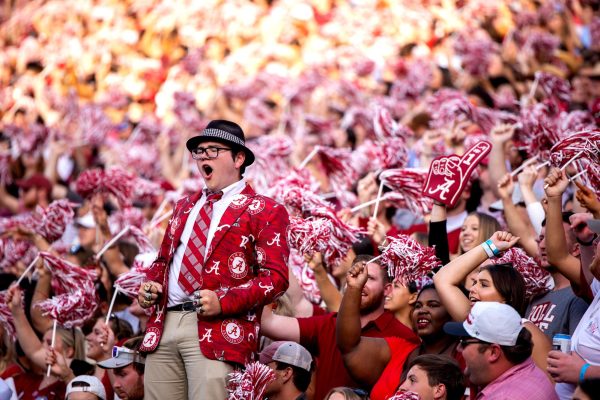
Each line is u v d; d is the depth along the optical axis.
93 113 38.31
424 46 41.59
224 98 41.59
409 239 16.09
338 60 42.12
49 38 51.72
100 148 38.56
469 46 33.00
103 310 21.34
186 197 15.61
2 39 52.91
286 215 15.10
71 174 37.84
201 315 14.28
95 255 22.62
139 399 17.33
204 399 14.30
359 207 19.39
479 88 29.03
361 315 17.31
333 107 36.16
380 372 16.16
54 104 46.53
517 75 33.62
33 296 21.23
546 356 14.62
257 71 45.62
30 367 20.98
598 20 34.38
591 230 14.48
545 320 16.14
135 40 50.03
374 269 17.27
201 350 14.33
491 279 15.23
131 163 36.38
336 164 21.86
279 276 14.60
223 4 49.16
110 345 18.88
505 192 18.31
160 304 14.95
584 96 26.98
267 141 23.48
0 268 23.25
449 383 14.27
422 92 33.81
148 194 28.73
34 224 22.36
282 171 23.25
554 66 34.03
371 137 32.16
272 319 17.28
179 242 15.02
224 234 14.74
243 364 14.44
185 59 46.34
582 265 15.55
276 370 16.17
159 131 38.41
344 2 46.75
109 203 27.12
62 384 20.12
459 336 15.10
